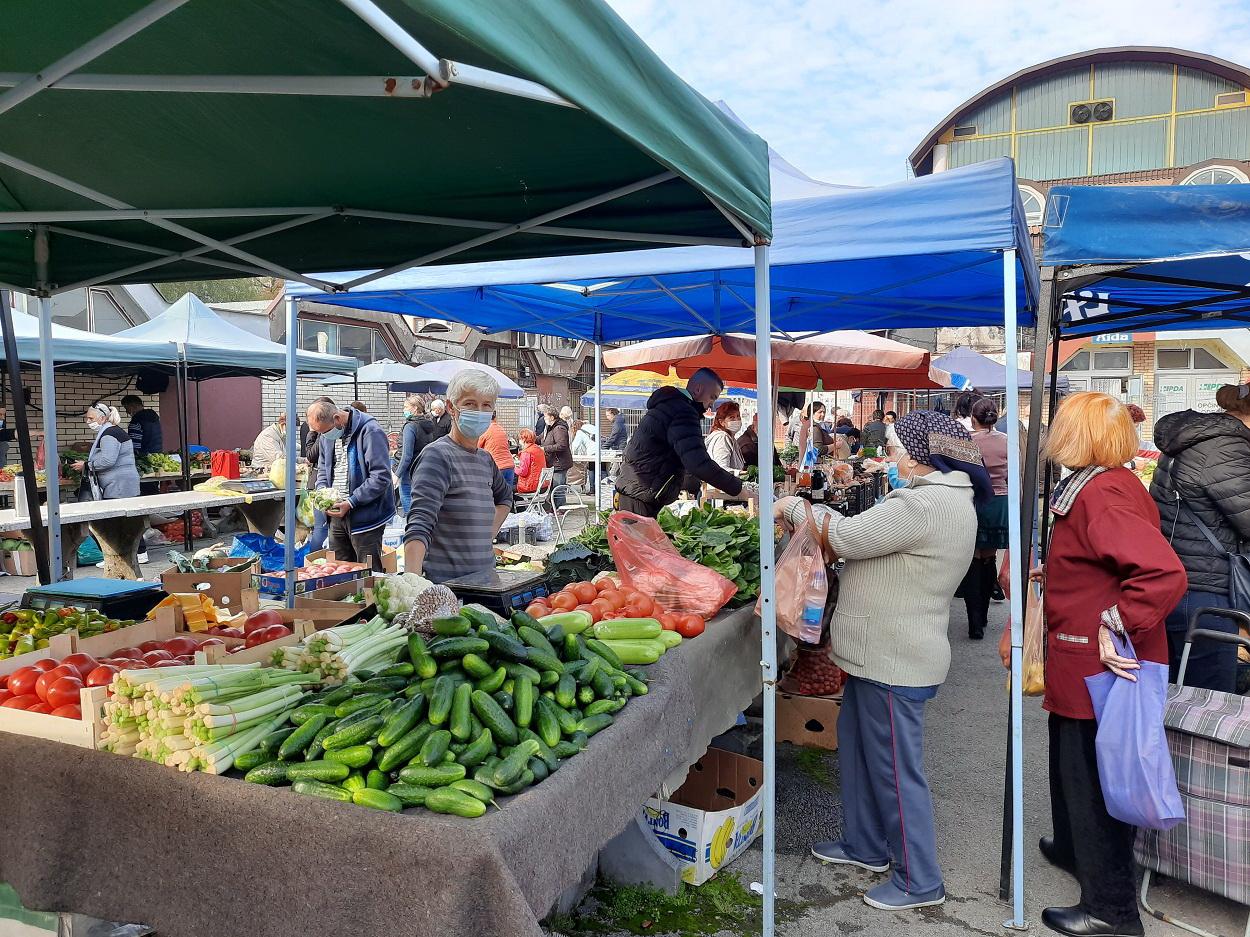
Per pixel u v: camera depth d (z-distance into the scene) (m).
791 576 3.31
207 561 5.53
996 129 29.02
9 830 1.92
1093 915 3.04
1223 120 26.78
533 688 2.07
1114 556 2.77
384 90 1.34
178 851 1.75
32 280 3.77
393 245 3.20
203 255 3.35
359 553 6.81
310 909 1.61
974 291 5.37
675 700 2.56
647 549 3.48
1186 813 3.10
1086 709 2.92
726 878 3.42
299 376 15.59
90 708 1.91
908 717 3.17
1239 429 3.87
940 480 3.14
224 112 2.08
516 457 17.61
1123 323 6.14
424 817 1.61
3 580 8.93
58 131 2.23
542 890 1.69
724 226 2.62
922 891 3.22
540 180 2.47
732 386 12.31
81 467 11.21
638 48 1.64
